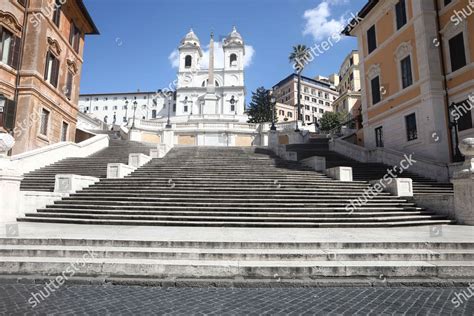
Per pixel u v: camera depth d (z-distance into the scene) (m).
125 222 9.31
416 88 18.45
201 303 4.46
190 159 18.59
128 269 5.68
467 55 16.11
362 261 6.08
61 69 21.50
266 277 5.61
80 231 7.80
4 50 17.02
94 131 36.22
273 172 15.04
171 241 6.52
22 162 14.68
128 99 94.31
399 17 20.61
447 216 10.43
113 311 4.13
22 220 9.53
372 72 23.45
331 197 11.52
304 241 6.67
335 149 24.09
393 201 11.51
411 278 5.66
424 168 16.22
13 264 5.73
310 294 4.91
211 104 67.69
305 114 92.81
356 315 4.08
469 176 9.70
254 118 66.38
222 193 11.62
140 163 16.25
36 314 4.00
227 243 6.53
